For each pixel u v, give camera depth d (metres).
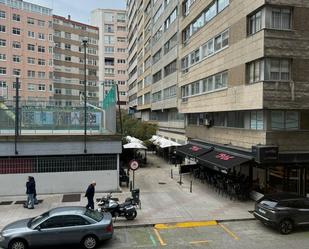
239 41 22.36
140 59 74.25
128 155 37.53
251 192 21.83
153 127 45.16
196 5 31.56
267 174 21.89
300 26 19.83
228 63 24.16
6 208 19.36
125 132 42.78
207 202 20.78
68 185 22.83
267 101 19.45
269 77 19.62
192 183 26.56
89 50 95.81
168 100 45.75
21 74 79.38
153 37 57.75
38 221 13.67
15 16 78.25
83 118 23.95
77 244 13.62
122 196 22.16
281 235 15.29
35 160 22.38
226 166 20.92
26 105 23.34
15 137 21.84
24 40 79.69
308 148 20.47
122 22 111.38
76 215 13.68
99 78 107.25
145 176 29.66
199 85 31.14
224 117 26.61
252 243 14.23
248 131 22.05
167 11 45.94
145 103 67.62
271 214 15.48
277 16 19.72
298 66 19.83
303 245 13.98
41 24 82.50
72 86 91.25
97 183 23.16
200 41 30.56
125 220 17.17
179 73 38.56
